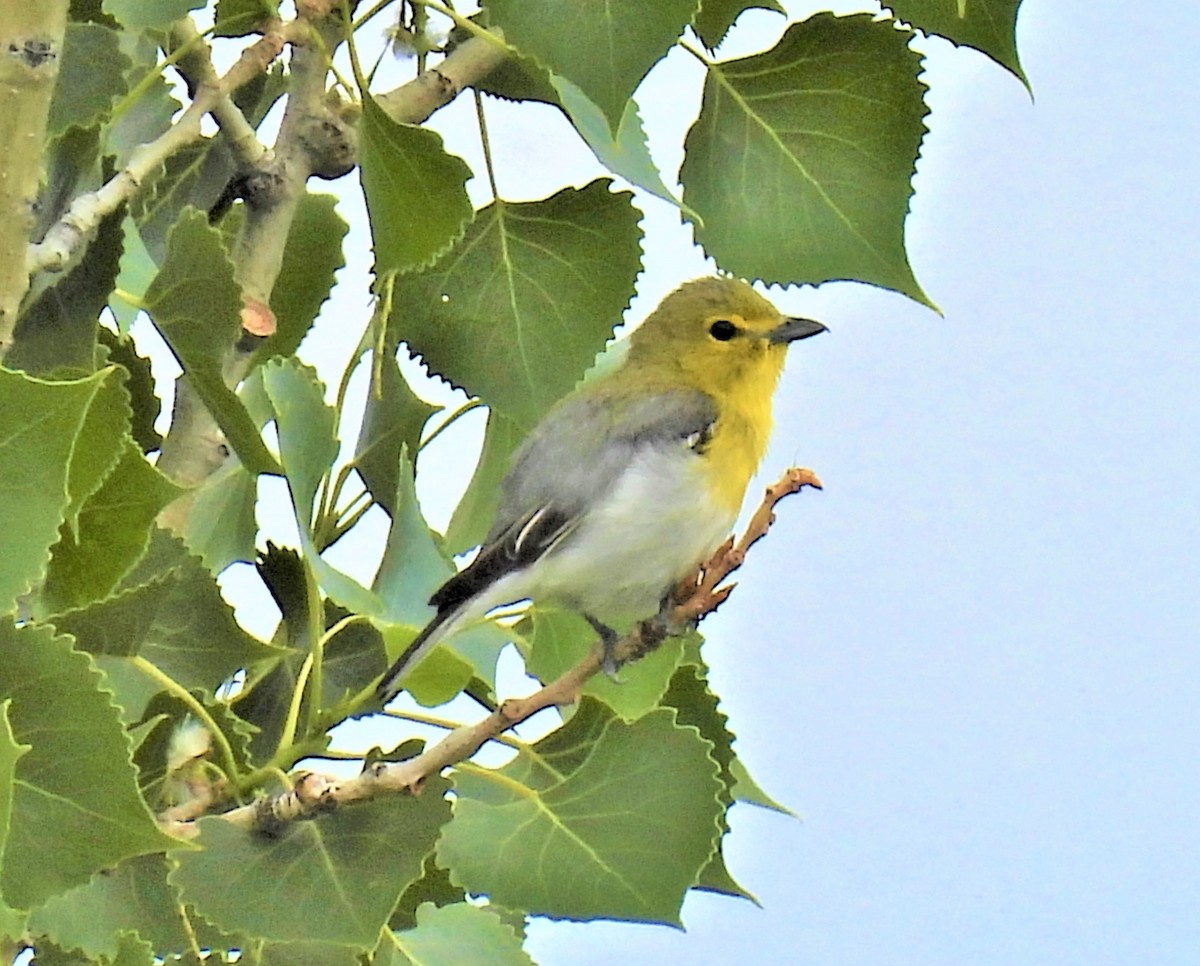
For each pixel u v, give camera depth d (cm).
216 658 604
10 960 495
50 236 434
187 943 520
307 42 573
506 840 575
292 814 516
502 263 614
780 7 615
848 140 600
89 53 621
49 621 483
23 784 405
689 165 608
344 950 564
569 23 452
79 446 448
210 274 525
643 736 590
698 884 619
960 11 516
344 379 610
